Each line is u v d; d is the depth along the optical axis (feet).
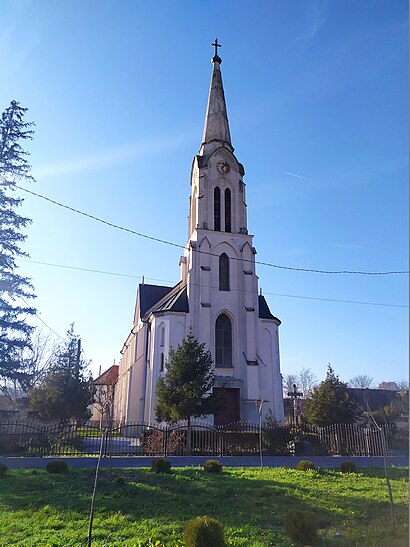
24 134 105.29
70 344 144.46
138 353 144.36
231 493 44.75
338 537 30.35
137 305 162.30
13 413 113.29
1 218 101.40
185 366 92.22
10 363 100.68
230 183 143.54
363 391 213.66
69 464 62.03
